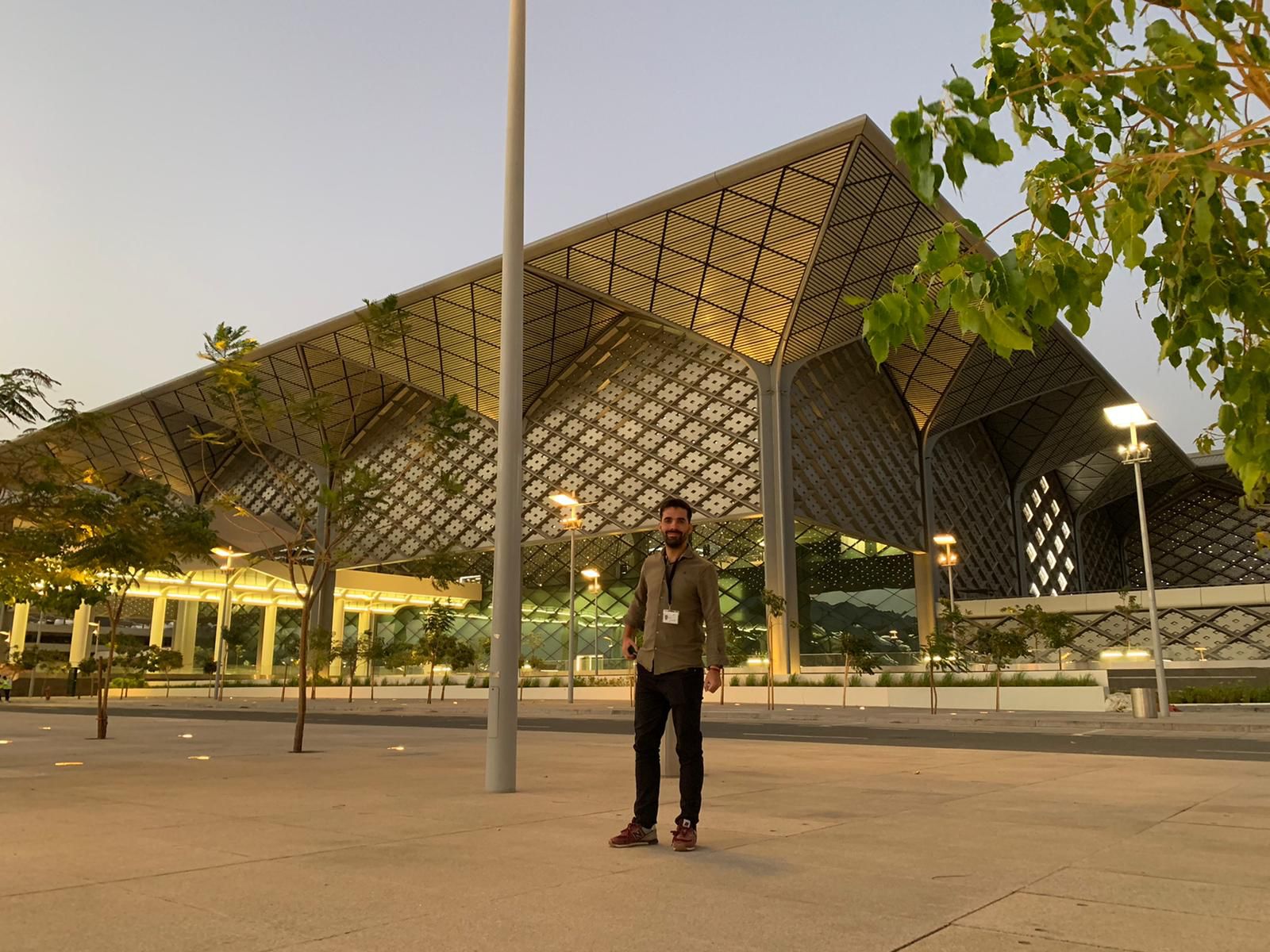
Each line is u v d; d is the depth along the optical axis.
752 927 3.07
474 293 43.81
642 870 4.05
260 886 3.72
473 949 2.82
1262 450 2.46
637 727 4.91
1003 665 33.66
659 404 47.19
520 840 4.89
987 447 64.31
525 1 8.90
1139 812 6.12
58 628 69.38
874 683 35.81
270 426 13.93
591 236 39.06
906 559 52.31
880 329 2.17
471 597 58.88
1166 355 2.60
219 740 15.35
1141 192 2.22
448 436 13.52
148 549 14.60
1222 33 2.09
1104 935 2.99
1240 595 42.72
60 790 7.52
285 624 60.09
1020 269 2.09
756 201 35.78
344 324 46.91
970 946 2.86
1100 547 83.81
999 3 2.45
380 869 4.08
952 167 2.11
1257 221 2.59
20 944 2.87
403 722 25.05
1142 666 39.34
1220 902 3.46
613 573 51.28
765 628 43.25
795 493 42.91
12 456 11.30
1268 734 18.66
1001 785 7.90
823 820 5.72
